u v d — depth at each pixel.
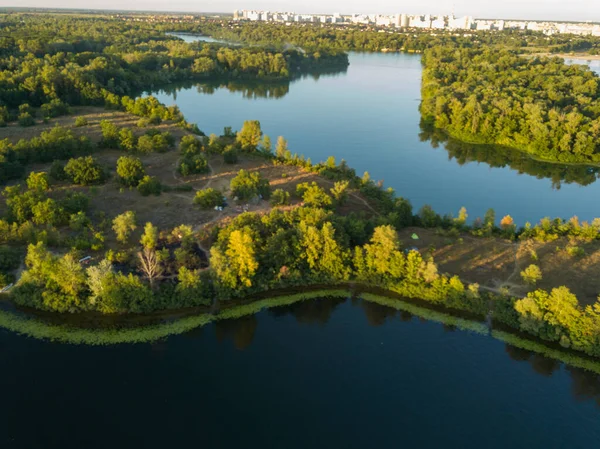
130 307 70.44
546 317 66.81
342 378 62.09
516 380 62.03
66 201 92.62
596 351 64.19
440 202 120.25
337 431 54.62
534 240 89.75
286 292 77.25
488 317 72.19
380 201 104.88
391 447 52.84
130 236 87.06
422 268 75.44
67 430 53.84
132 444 52.62
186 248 81.94
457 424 55.78
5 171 110.44
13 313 70.00
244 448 52.38
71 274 69.25
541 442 53.81
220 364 63.78
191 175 119.69
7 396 57.47
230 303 74.44
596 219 91.50
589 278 77.38
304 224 80.25
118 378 60.91
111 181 113.25
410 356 65.75
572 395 60.00
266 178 119.19
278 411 57.16
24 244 82.62
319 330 70.38
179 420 55.59
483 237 90.88
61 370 61.56
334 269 78.38
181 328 69.50
